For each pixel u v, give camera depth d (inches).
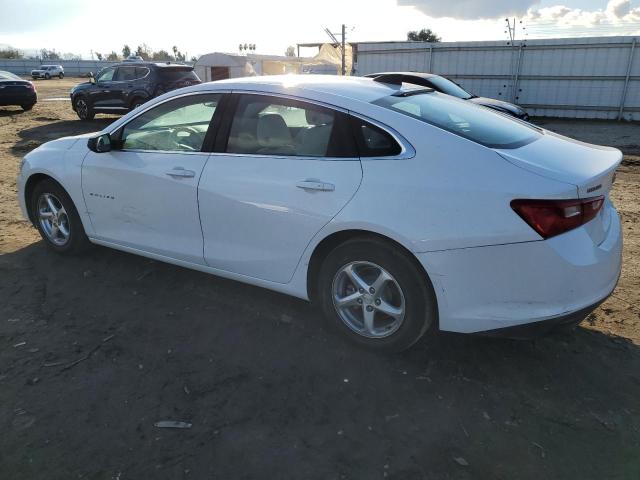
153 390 107.7
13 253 179.6
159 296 149.0
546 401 105.6
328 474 86.7
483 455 91.3
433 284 106.4
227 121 133.8
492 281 102.0
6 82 680.4
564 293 99.9
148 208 146.7
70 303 144.6
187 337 128.0
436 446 93.2
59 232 175.2
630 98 694.5
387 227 107.2
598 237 107.4
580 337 129.4
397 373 114.0
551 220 97.0
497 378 112.7
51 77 2222.0
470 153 105.5
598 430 97.5
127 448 92.0
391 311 114.6
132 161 148.4
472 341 126.6
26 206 181.0
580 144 127.6
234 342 125.9
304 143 122.0
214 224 134.3
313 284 126.8
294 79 137.6
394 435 95.8
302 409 102.5
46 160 169.2
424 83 447.8
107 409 101.8
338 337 127.6
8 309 140.6
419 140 109.7
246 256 131.3
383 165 110.7
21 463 88.3
